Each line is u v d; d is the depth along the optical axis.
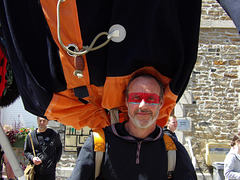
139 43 1.33
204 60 6.02
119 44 1.35
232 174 3.65
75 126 1.79
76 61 1.31
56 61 1.39
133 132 1.46
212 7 6.07
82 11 1.29
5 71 1.79
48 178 3.85
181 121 5.83
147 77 1.42
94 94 1.54
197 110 5.89
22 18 1.36
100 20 1.33
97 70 1.40
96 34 1.35
